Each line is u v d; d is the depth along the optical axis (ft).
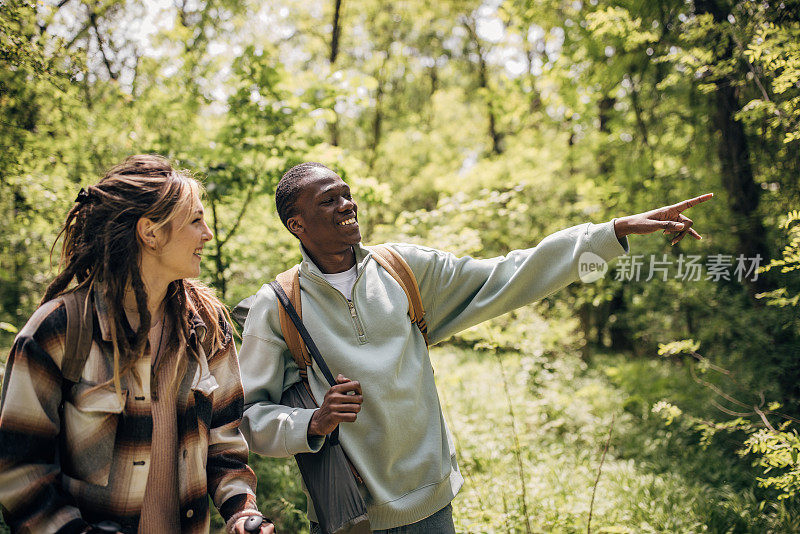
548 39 25.03
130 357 4.56
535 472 13.52
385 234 19.21
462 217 16.83
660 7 18.52
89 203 4.69
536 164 30.07
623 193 23.68
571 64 23.67
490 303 6.67
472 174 28.68
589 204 25.91
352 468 6.04
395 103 50.26
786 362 14.96
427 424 6.43
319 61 44.21
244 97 14.90
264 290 6.51
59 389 4.37
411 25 46.73
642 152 23.12
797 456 9.39
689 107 20.58
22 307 19.94
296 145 15.56
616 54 21.01
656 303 22.18
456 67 50.75
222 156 14.99
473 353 26.61
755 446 9.98
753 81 15.90
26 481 4.15
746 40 14.20
